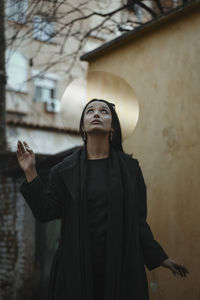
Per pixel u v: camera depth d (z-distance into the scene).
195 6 3.53
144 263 2.23
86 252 2.08
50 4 5.62
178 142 3.62
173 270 2.18
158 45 3.98
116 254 2.07
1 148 7.68
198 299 3.19
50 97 15.42
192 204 3.37
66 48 13.15
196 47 3.54
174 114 3.70
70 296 2.04
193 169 3.42
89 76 2.63
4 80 7.46
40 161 5.42
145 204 2.32
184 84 3.62
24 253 6.53
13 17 5.88
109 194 2.16
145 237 2.22
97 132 2.27
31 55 14.02
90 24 9.65
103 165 2.29
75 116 2.53
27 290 6.36
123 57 4.43
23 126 13.09
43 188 2.17
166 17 3.77
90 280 2.05
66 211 2.22
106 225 2.15
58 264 2.21
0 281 6.84
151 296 3.70
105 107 2.33
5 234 6.95
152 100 3.98
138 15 6.59
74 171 2.24
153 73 4.00
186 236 3.38
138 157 4.06
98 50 4.65
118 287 2.03
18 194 6.74
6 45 7.22
